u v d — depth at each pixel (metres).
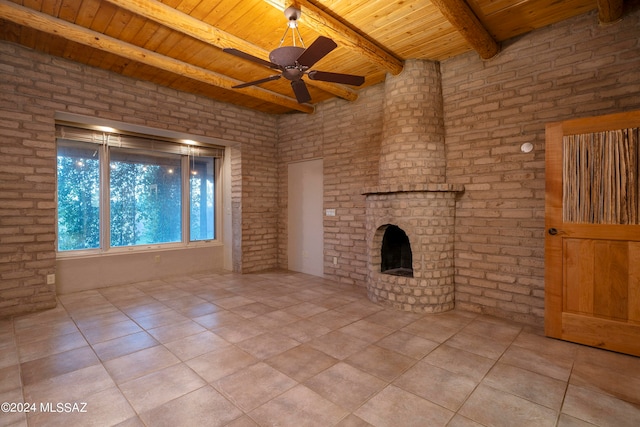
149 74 4.05
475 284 3.42
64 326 3.01
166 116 4.43
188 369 2.23
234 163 5.47
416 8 2.71
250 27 3.03
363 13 2.76
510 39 3.17
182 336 2.79
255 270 5.52
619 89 2.63
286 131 5.64
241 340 2.71
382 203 3.69
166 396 1.92
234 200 5.48
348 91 4.42
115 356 2.42
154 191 5.04
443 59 3.63
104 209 4.48
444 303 3.46
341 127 4.78
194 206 5.50
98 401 1.87
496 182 3.26
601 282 2.56
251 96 4.72
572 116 2.84
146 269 4.83
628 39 2.60
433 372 2.21
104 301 3.79
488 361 2.36
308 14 2.58
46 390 1.97
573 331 2.67
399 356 2.44
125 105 4.07
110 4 2.69
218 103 4.98
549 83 2.95
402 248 4.19
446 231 3.47
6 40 3.28
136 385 2.04
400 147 3.63
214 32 3.00
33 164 3.45
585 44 2.78
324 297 3.99
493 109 3.27
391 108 3.76
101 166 4.46
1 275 3.26
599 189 2.56
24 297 3.38
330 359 2.39
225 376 2.15
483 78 3.34
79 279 4.23
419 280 3.41
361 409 1.81
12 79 3.33
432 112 3.59
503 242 3.22
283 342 2.68
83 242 4.36
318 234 5.17
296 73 2.58
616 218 2.50
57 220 4.13
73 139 4.18
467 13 2.62
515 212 3.14
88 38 3.05
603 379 2.12
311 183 5.27
